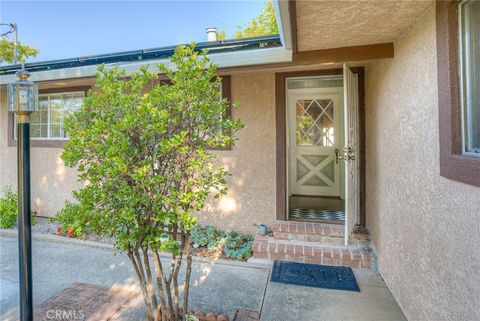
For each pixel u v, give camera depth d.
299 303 3.27
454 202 2.07
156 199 2.24
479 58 1.97
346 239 3.84
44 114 6.78
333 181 6.19
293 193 6.38
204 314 2.90
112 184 2.21
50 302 3.29
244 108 5.21
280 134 5.05
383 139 3.74
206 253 4.67
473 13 2.01
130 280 3.83
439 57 2.25
